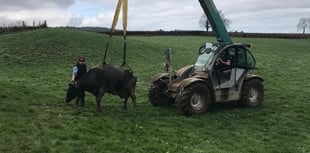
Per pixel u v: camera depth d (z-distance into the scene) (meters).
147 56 42.44
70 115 15.02
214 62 17.64
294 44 64.50
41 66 35.41
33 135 12.19
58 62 37.53
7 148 11.07
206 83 17.36
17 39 46.47
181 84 16.70
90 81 15.97
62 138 12.30
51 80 27.69
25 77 29.14
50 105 16.62
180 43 59.44
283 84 27.30
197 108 17.00
